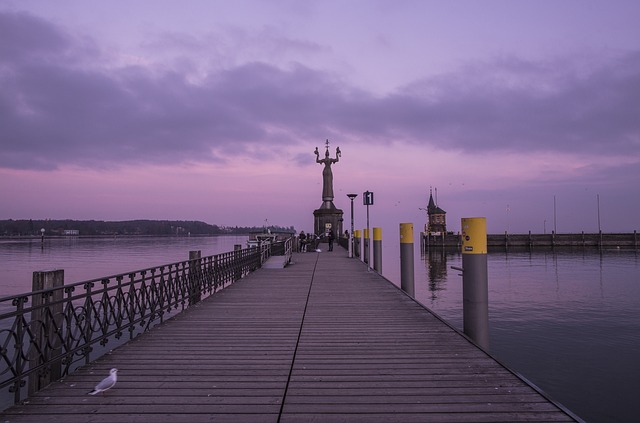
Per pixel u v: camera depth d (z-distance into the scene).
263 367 5.84
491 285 51.78
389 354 6.48
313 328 8.27
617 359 23.64
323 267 21.08
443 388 5.05
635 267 69.50
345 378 5.40
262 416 4.29
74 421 4.17
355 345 7.01
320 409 4.45
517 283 53.09
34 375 4.99
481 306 7.57
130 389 5.00
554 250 101.94
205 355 6.41
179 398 4.73
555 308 38.22
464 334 7.70
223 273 14.75
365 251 25.05
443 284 56.06
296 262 24.00
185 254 115.31
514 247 103.19
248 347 6.88
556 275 60.22
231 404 4.57
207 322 8.82
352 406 4.53
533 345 26.62
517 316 35.00
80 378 5.41
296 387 5.08
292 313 9.78
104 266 77.31
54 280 5.45
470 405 4.55
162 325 8.54
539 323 32.50
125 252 127.06
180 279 10.23
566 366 22.52
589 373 21.42
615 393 18.81
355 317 9.33
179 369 5.73
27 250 140.75
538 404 4.58
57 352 5.41
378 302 11.23
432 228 109.75
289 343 7.13
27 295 4.78
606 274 60.78
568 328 30.91
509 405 4.56
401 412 4.38
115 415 4.30
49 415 4.31
